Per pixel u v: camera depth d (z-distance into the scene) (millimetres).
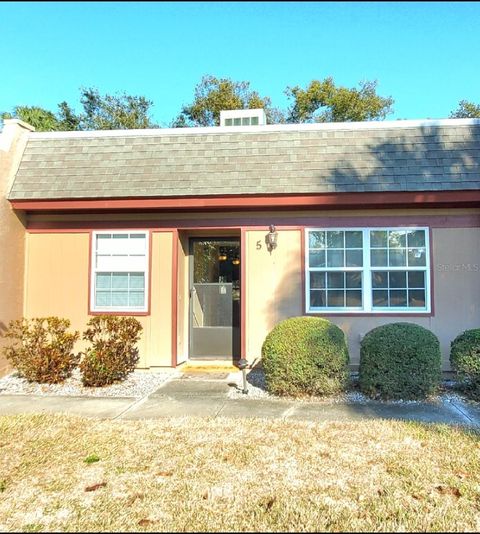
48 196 7742
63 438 4539
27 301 8328
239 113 10453
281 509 3131
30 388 6891
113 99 28703
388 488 3410
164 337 8148
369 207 7770
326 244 7961
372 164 7605
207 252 8992
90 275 8289
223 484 3500
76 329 8242
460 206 7660
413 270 7770
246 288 8023
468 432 4613
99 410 5660
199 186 7625
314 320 6480
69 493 3385
